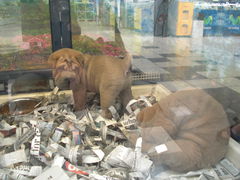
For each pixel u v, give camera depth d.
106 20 1.04
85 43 1.01
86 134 0.86
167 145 0.74
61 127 0.86
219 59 1.07
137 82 1.01
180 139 0.77
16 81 1.00
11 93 1.00
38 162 0.75
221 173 0.75
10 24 0.99
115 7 1.04
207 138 0.77
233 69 1.02
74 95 0.95
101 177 0.71
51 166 0.72
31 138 0.81
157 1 1.07
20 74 1.00
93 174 0.71
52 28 1.00
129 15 1.05
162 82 1.00
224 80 0.96
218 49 1.10
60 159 0.75
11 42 1.00
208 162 0.76
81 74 0.91
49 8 1.00
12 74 1.00
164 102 0.83
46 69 0.97
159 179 0.72
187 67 1.03
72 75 0.88
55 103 0.99
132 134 0.83
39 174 0.71
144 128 0.81
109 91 0.89
